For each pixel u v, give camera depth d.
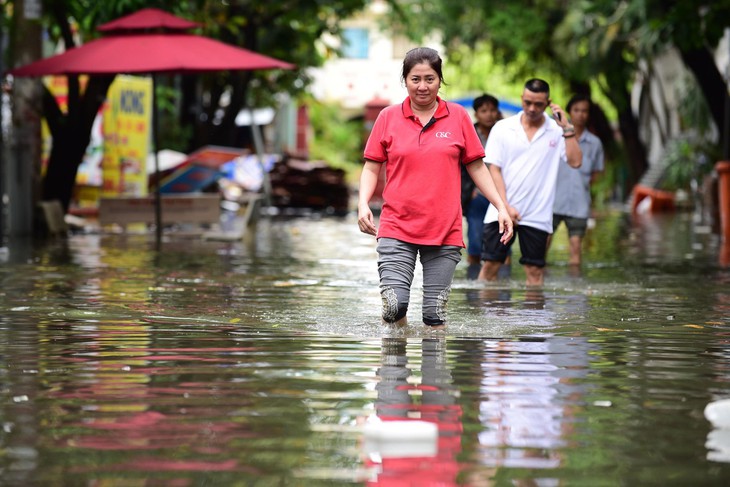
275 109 87.56
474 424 10.04
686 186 75.62
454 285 22.62
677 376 12.48
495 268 23.38
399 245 15.82
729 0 44.56
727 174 41.50
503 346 14.51
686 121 75.19
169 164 53.53
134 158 49.09
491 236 23.08
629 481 8.31
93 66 36.66
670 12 45.31
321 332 15.73
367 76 140.50
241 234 39.00
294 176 76.56
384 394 11.34
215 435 9.60
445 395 11.30
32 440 9.45
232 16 57.75
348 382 11.95
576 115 28.39
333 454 9.01
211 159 49.16
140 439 9.48
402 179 15.76
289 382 11.94
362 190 15.83
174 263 28.02
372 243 36.97
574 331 15.99
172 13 42.81
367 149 15.84
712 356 13.87
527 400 11.09
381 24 81.06
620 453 9.09
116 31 39.03
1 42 42.47
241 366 12.92
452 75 94.06
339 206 76.44
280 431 9.75
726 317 17.80
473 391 11.50
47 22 41.62
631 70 67.31
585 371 12.73
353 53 141.25
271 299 20.03
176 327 16.23
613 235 44.19
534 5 71.81
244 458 8.88
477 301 19.83
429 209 15.73
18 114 39.00
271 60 37.69
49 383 11.88
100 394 11.32
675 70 87.94
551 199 22.53
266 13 57.69
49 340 14.93
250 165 78.56
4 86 39.16
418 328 16.09
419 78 15.56
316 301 19.73
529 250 22.59
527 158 22.36
